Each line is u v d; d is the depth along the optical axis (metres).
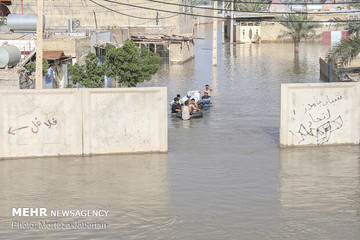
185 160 30.81
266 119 43.66
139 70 53.53
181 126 40.94
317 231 20.55
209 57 110.12
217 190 25.45
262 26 154.00
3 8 69.88
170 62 97.44
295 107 33.16
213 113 46.50
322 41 152.62
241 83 68.00
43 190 25.45
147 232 20.50
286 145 33.50
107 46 53.78
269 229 20.73
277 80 70.88
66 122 30.88
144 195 24.75
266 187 25.92
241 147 34.00
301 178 27.36
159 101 31.67
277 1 160.12
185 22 132.75
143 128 31.75
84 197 24.47
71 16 118.12
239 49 129.62
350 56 53.53
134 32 95.94
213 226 21.05
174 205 23.41
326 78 71.06
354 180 27.00
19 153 30.69
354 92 33.34
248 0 157.38
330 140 33.72
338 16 152.00
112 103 31.16
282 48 131.62
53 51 51.06
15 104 30.38
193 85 66.44
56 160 30.47
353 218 21.83
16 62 42.09
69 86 48.34
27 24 42.97
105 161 30.34
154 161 30.53
